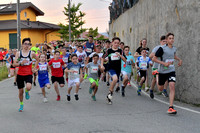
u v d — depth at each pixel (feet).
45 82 23.41
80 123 16.44
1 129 15.42
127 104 22.24
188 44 21.97
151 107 20.97
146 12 35.42
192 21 21.42
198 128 15.23
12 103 23.03
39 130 15.12
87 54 36.86
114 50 22.81
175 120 16.97
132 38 48.47
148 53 30.04
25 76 19.84
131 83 35.29
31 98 25.31
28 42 19.79
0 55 69.00
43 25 117.91
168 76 19.48
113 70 22.63
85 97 25.62
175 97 24.00
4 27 105.19
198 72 20.84
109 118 17.62
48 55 51.49
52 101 23.82
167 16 26.03
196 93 21.15
